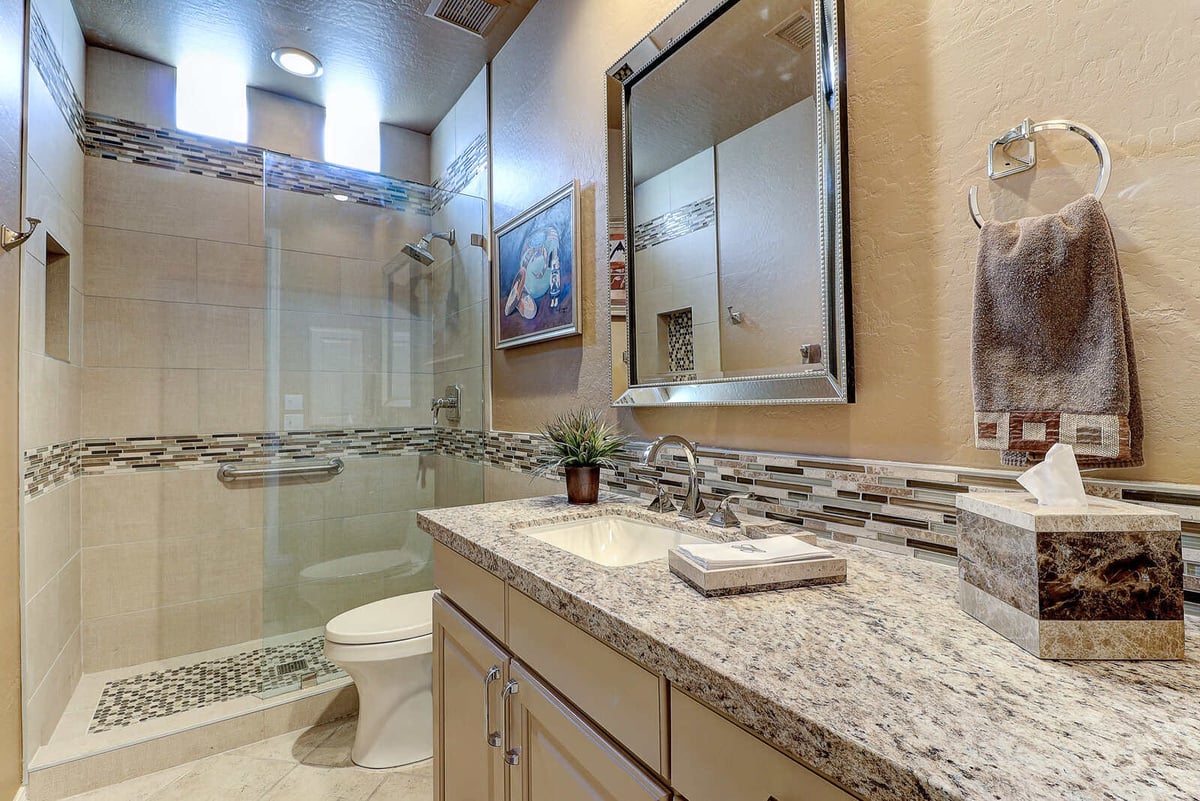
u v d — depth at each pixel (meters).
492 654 1.07
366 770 1.74
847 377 1.05
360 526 2.38
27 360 1.62
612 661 0.76
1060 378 0.72
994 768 0.41
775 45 1.21
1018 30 0.84
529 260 2.12
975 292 0.81
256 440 2.54
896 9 1.00
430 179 3.01
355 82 2.54
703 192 1.39
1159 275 0.71
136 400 2.30
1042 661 0.58
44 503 1.75
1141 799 0.37
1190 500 0.69
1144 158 0.72
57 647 1.86
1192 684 0.53
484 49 2.33
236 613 2.48
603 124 1.75
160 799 1.60
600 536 1.42
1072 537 0.59
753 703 0.53
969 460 0.89
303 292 2.29
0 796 1.44
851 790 0.46
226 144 2.51
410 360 2.52
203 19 2.10
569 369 1.94
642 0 1.59
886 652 0.61
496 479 2.33
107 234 2.26
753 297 1.25
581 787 0.82
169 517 2.36
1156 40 0.71
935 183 0.94
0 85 1.43
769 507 1.22
